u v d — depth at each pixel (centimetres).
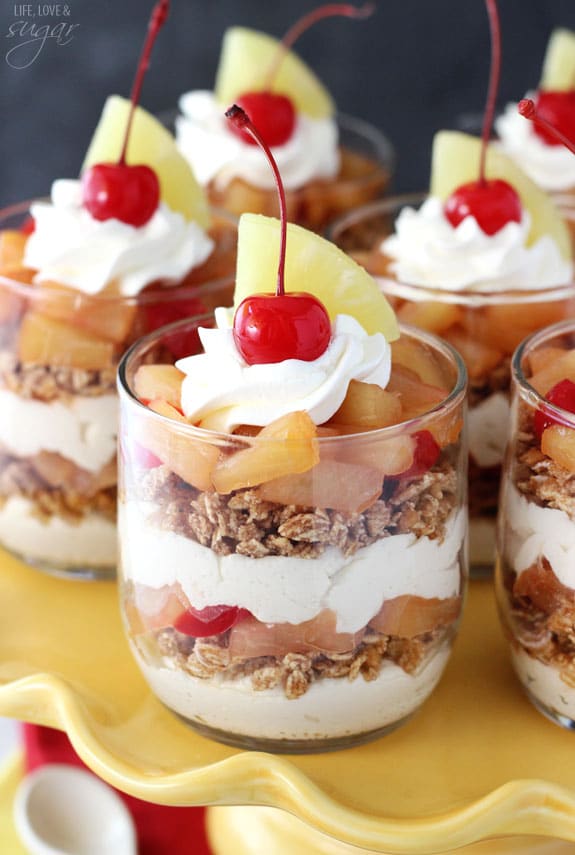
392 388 57
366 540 55
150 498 56
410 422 55
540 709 60
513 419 58
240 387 56
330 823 56
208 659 57
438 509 56
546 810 56
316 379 56
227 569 55
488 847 62
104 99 92
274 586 55
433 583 57
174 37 91
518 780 56
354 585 55
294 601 55
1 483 65
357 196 76
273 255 58
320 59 92
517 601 58
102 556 65
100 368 62
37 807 69
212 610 56
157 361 59
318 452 54
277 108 76
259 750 58
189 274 65
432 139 94
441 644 58
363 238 69
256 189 76
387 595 56
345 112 93
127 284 63
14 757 74
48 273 64
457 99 93
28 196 95
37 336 62
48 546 65
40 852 68
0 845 70
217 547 55
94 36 91
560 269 66
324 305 58
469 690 61
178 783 57
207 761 58
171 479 55
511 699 60
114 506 64
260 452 54
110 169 64
